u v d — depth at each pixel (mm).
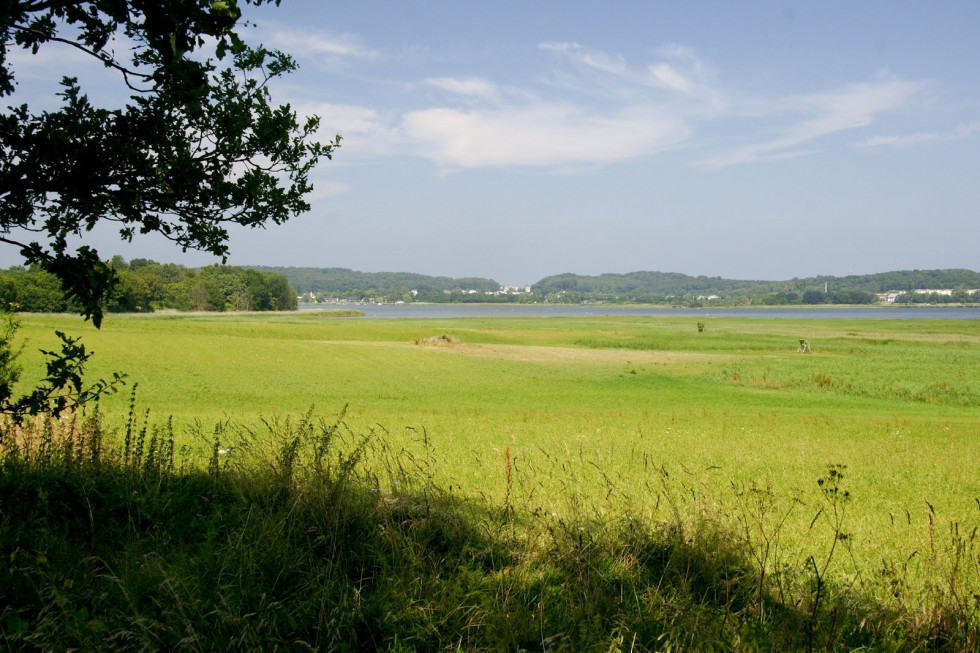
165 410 26531
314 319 165125
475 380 48250
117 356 47344
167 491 6523
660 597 5035
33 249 5742
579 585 5105
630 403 37625
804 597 5297
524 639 4379
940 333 122062
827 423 28469
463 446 17422
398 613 4543
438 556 5566
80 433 7883
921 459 18078
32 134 5477
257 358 52469
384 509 6242
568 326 132875
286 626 4422
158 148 5934
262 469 7035
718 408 36094
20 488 6082
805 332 121688
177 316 168125
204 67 5602
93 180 5777
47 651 3832
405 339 87125
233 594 4551
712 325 143875
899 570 6824
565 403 37000
